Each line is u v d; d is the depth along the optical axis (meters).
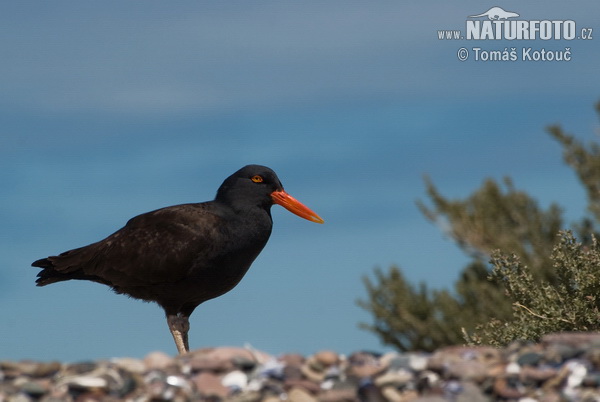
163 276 12.30
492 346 13.26
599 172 21.31
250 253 12.44
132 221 13.03
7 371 8.55
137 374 8.27
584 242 19.55
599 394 7.60
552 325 12.89
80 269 13.22
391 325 23.53
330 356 8.54
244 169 12.53
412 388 7.95
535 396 7.77
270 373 8.26
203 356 8.68
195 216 12.32
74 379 8.16
